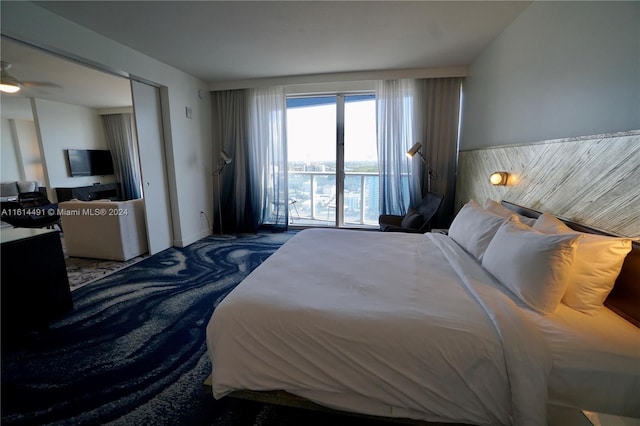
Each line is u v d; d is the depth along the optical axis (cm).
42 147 539
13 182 675
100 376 165
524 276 135
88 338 200
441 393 111
